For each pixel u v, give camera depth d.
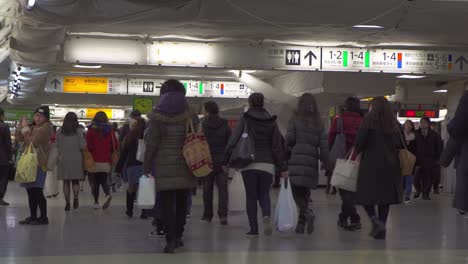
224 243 10.47
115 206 17.23
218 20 15.16
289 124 11.44
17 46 16.17
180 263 8.55
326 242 10.61
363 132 10.72
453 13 14.73
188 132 9.30
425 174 20.72
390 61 20.16
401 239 11.05
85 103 35.59
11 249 9.73
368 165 10.75
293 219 11.22
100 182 16.17
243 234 11.62
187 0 12.86
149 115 9.23
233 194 13.86
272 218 14.38
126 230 12.10
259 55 19.25
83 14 13.07
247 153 10.77
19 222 12.98
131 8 13.05
